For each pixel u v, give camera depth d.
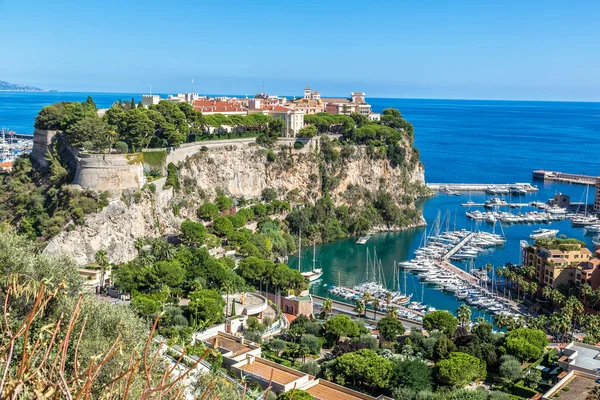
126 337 61.28
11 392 24.14
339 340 159.62
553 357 148.50
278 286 199.38
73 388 26.41
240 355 128.00
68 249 189.75
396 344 155.88
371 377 126.06
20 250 70.00
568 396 119.38
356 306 188.25
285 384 115.50
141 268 176.88
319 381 124.62
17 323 49.09
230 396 57.47
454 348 142.12
